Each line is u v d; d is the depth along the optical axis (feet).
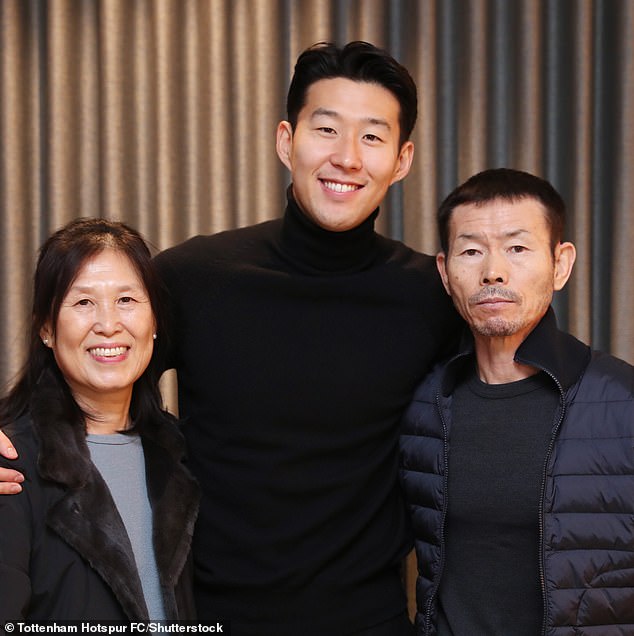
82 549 4.45
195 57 8.02
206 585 5.53
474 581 5.19
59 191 7.98
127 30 7.98
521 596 5.07
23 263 8.05
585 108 7.98
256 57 8.00
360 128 5.50
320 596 5.48
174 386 8.14
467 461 5.30
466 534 5.26
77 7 8.02
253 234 6.10
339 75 5.51
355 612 5.57
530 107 8.05
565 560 4.91
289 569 5.40
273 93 8.04
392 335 5.81
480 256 5.24
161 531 4.90
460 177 8.14
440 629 5.32
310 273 5.78
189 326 5.73
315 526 5.48
